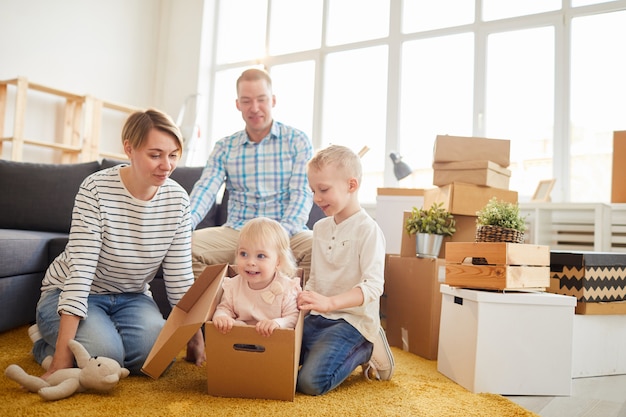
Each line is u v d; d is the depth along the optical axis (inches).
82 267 55.6
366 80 174.7
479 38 152.2
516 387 59.3
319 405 49.0
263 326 48.6
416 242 84.2
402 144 164.2
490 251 62.9
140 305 62.9
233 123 204.1
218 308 54.1
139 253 60.7
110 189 58.6
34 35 173.9
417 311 80.0
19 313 80.6
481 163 85.4
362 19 176.9
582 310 69.7
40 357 59.6
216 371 50.0
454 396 55.4
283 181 88.7
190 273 64.7
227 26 208.2
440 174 89.2
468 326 60.6
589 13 137.3
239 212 89.0
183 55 207.9
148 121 54.7
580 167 136.3
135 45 205.3
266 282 55.5
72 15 184.7
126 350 57.3
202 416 44.2
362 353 57.7
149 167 55.1
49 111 179.5
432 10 163.8
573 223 124.0
